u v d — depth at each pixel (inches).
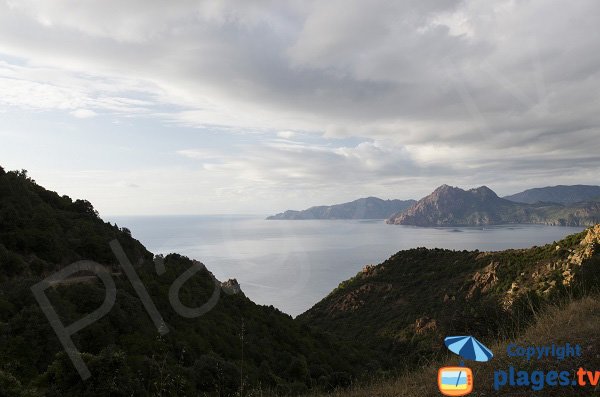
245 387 362.9
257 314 1333.7
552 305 280.8
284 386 524.1
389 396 207.2
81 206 1690.5
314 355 1135.0
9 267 1019.3
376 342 1914.4
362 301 2699.3
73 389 421.7
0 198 1327.5
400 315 2267.5
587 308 245.1
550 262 1713.8
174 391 354.9
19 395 390.9
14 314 729.0
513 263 2086.6
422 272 2822.3
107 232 1434.5
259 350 1027.9
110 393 397.4
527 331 245.1
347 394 256.2
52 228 1298.0
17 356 597.9
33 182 1721.2
